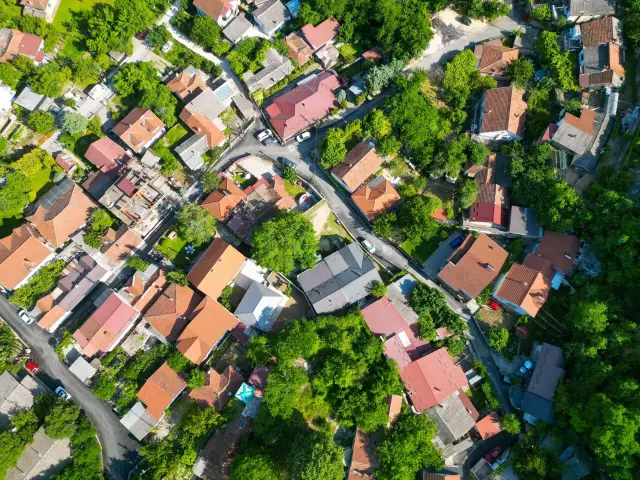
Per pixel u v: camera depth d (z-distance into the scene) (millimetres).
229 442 78438
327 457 68875
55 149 95750
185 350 82812
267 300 86312
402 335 85250
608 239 80938
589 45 96125
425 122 94625
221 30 102438
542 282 85562
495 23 104875
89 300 89938
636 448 68188
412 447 76062
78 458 78688
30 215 91812
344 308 86938
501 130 93500
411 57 99812
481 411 84812
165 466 77562
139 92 97500
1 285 89062
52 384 86062
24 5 99500
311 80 100062
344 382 77500
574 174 92625
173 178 95438
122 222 92125
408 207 89875
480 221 90750
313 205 93562
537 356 84250
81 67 96812
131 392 83188
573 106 94312
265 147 98562
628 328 76500
